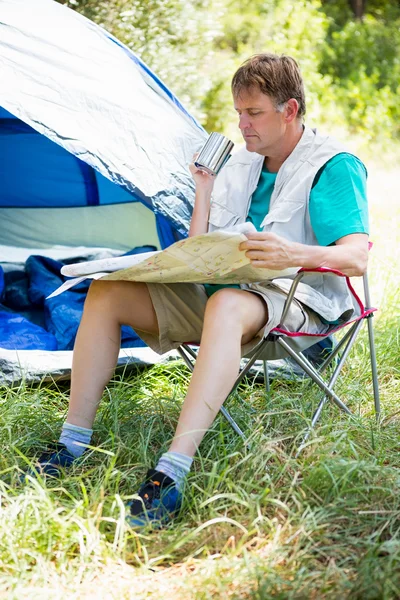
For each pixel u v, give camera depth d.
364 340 4.90
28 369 4.10
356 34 16.94
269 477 3.07
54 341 4.60
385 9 19.52
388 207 9.23
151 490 2.92
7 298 5.20
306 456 3.32
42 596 2.45
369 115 14.13
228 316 3.10
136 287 3.41
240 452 3.30
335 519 2.88
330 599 2.41
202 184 3.77
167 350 3.53
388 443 3.56
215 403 3.02
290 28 15.58
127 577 2.60
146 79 5.07
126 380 4.29
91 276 3.27
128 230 6.23
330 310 3.49
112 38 5.20
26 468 3.28
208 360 3.04
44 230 6.16
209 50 12.17
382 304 5.52
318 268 3.13
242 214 3.75
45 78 4.20
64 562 2.62
